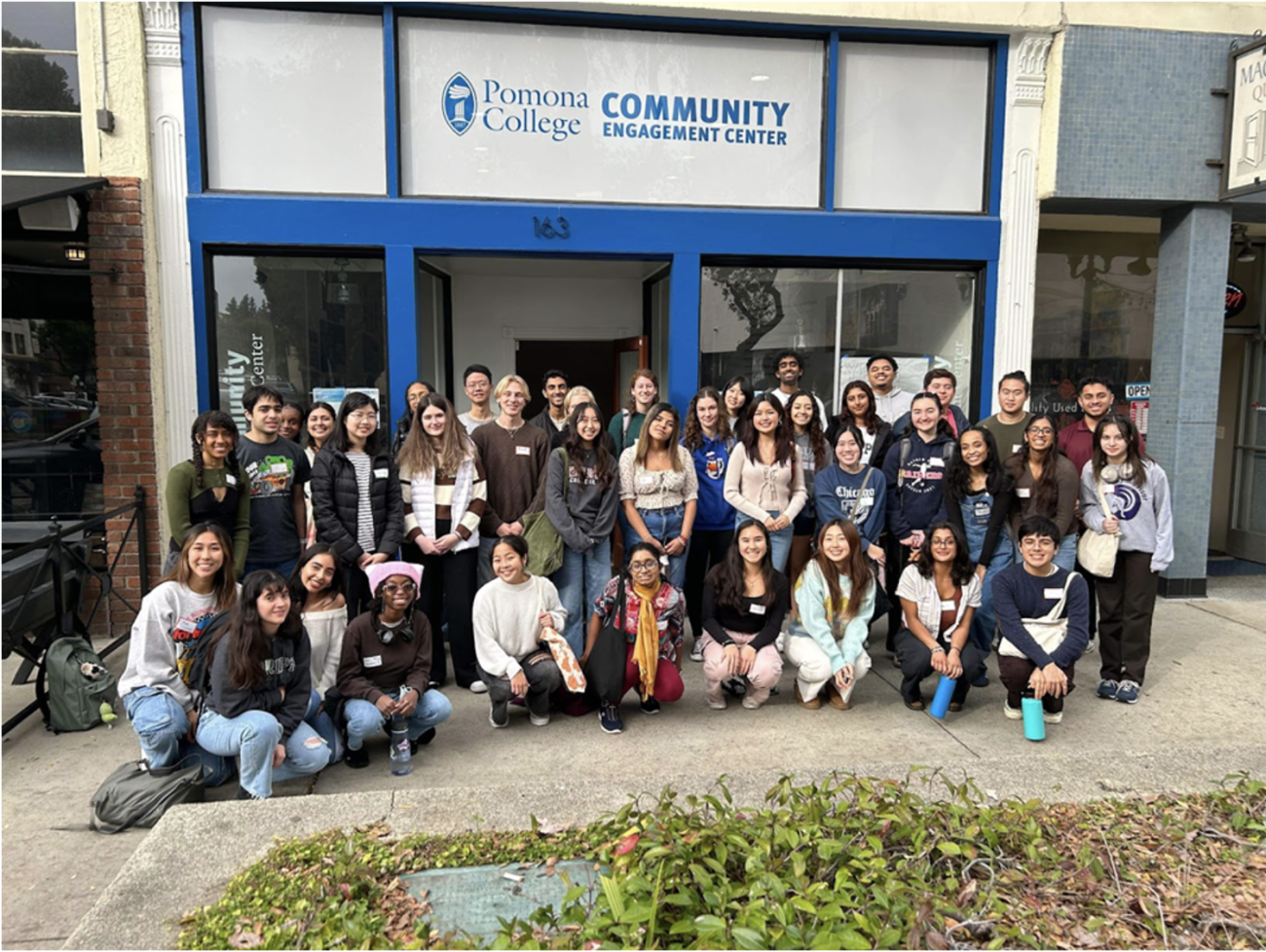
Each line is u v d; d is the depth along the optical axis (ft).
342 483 14.75
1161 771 10.43
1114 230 25.11
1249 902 7.93
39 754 13.01
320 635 12.47
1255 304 26.71
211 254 18.29
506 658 13.44
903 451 17.01
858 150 20.44
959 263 20.89
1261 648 17.98
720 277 20.39
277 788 11.89
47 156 17.40
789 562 17.80
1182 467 21.59
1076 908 7.82
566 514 15.25
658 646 14.01
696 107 19.75
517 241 18.93
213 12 17.93
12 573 13.57
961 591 14.49
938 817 8.93
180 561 11.94
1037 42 20.02
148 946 7.34
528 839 8.89
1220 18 20.29
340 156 18.61
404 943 7.32
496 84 19.01
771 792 8.82
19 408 19.81
